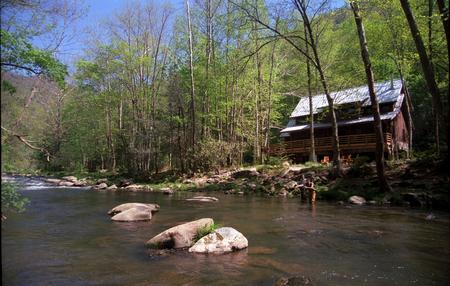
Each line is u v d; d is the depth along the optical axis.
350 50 29.17
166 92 38.00
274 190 21.02
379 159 16.91
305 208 14.73
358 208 14.51
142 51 39.69
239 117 36.44
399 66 27.58
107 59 39.59
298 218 12.08
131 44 39.84
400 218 11.88
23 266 6.68
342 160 26.31
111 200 18.78
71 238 9.16
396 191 16.48
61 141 39.84
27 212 14.03
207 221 8.81
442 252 7.52
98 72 40.16
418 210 13.73
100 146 48.38
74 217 12.73
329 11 21.39
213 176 28.50
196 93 35.78
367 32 26.09
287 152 36.03
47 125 34.78
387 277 5.95
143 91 39.88
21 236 9.43
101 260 7.05
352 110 32.97
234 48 33.03
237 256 7.24
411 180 17.59
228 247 7.61
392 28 24.02
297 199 18.39
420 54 14.12
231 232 8.00
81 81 40.00
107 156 50.50
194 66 35.44
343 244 8.27
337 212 13.41
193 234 8.27
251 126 37.41
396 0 21.17
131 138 40.47
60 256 7.38
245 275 6.04
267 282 5.71
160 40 39.50
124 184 30.55
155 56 38.91
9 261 7.02
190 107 35.69
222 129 36.50
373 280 5.80
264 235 9.32
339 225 10.71
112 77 40.75
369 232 9.63
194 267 6.50
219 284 5.61
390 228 10.17
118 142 47.03
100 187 28.27
